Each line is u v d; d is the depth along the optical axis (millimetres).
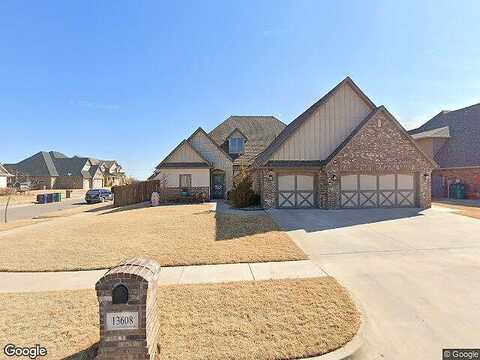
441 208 17422
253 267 7461
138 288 3729
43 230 12984
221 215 15703
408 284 6273
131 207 22406
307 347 4004
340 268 7336
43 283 6684
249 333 4336
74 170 63125
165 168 25484
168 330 4441
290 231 11523
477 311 5082
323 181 17281
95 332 4469
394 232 11203
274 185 17594
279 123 32438
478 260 7828
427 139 28312
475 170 24031
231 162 27000
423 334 4426
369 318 4883
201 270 7297
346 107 17984
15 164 61781
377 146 17016
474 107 27281
